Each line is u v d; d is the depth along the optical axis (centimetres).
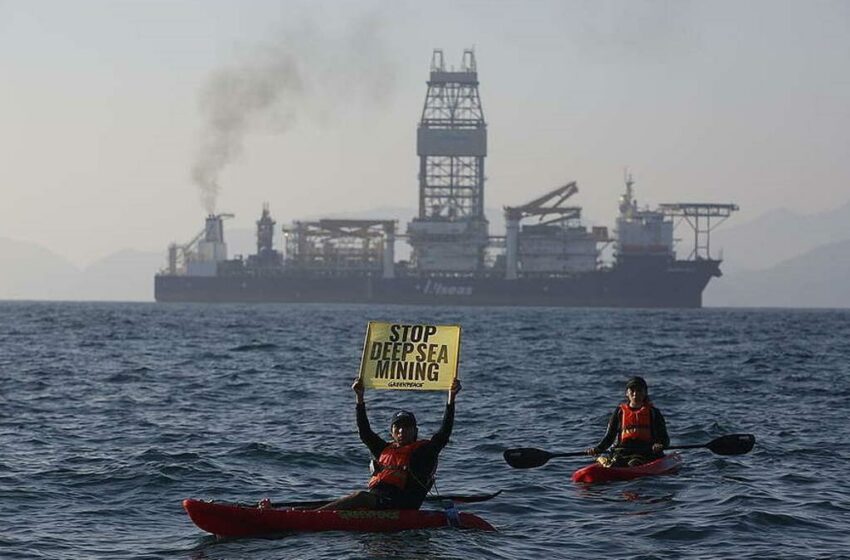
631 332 12788
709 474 2642
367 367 2058
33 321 15100
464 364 6831
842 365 6938
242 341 9738
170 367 6369
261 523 1938
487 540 1950
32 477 2567
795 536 2008
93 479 2552
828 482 2544
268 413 4022
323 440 3259
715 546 1934
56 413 3959
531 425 3672
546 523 2125
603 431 3500
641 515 2188
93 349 8300
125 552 1886
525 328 13975
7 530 2052
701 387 5191
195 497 2386
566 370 6322
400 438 2039
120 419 3791
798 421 3803
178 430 3488
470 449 3116
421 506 2166
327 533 1947
